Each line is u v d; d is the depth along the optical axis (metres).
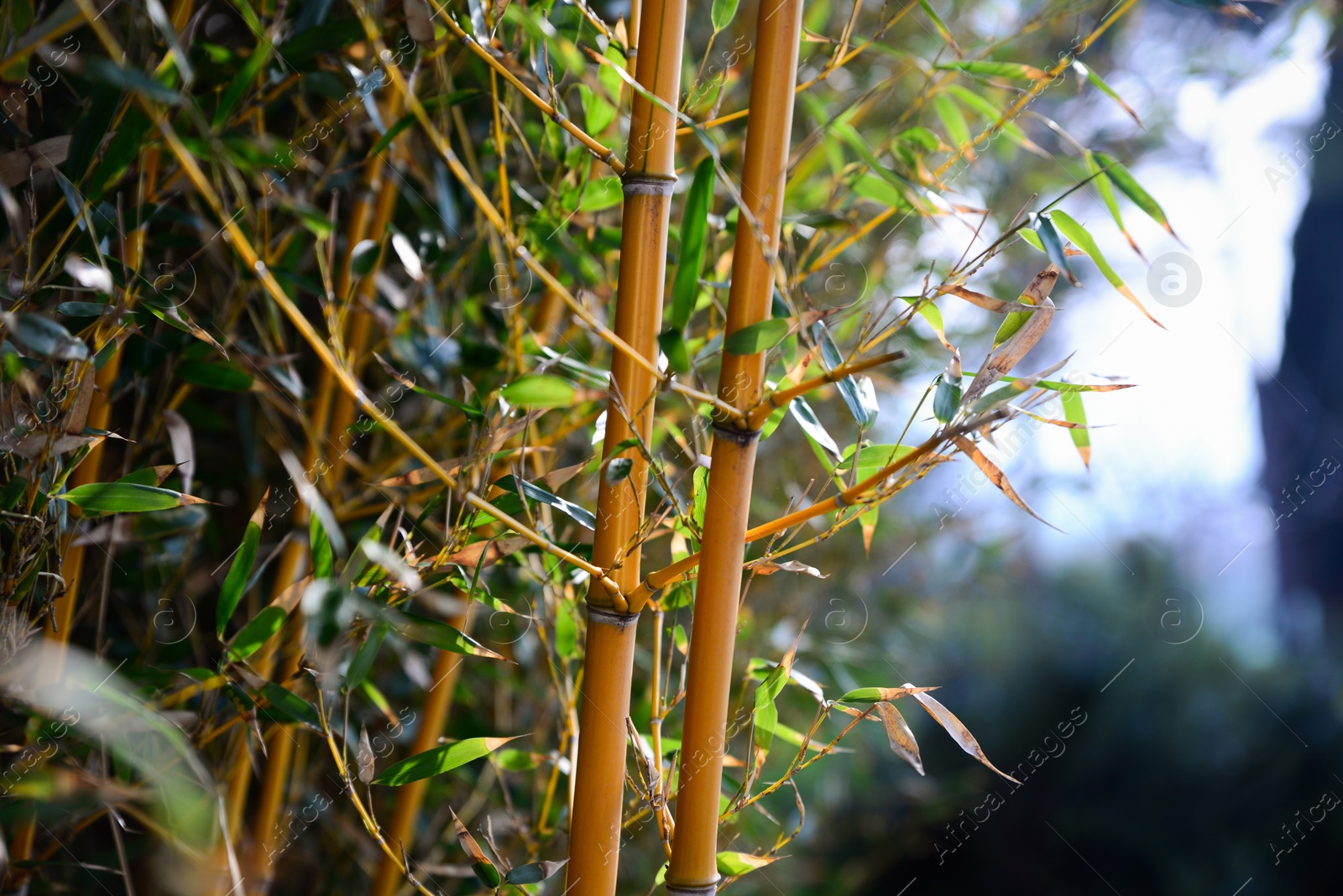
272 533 1.67
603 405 1.50
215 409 1.71
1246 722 3.89
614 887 1.37
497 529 1.43
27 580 1.38
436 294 1.61
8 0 1.35
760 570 1.41
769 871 2.50
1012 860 4.00
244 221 1.50
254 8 1.48
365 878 1.79
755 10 1.88
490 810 1.74
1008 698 4.30
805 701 2.13
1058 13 1.45
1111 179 1.40
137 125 1.38
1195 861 3.75
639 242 1.37
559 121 1.37
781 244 1.45
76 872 1.53
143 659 1.55
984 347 2.51
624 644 1.37
